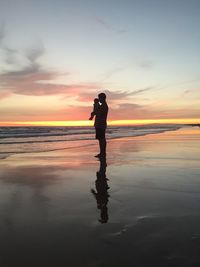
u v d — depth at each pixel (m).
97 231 3.83
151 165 8.91
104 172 7.94
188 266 2.90
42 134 31.09
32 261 3.07
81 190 6.05
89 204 5.06
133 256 3.13
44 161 10.15
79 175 7.63
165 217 4.31
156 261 3.02
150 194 5.62
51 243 3.49
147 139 20.38
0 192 5.95
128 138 21.75
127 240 3.52
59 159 10.62
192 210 4.62
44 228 3.97
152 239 3.53
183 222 4.09
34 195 5.71
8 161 10.20
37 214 4.55
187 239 3.52
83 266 2.96
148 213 4.50
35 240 3.58
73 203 5.14
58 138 23.41
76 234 3.75
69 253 3.23
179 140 19.09
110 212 4.61
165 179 6.89
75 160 10.30
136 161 9.78
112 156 11.12
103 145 11.08
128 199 5.30
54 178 7.29
